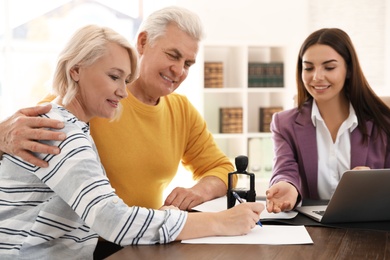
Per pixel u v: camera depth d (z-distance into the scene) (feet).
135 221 4.20
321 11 15.66
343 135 7.02
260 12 15.70
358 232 4.79
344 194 4.87
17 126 4.30
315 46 6.76
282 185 5.86
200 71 14.44
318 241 4.44
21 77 15.53
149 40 6.07
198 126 6.98
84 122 4.76
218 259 3.87
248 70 14.92
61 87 4.69
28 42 15.55
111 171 6.09
